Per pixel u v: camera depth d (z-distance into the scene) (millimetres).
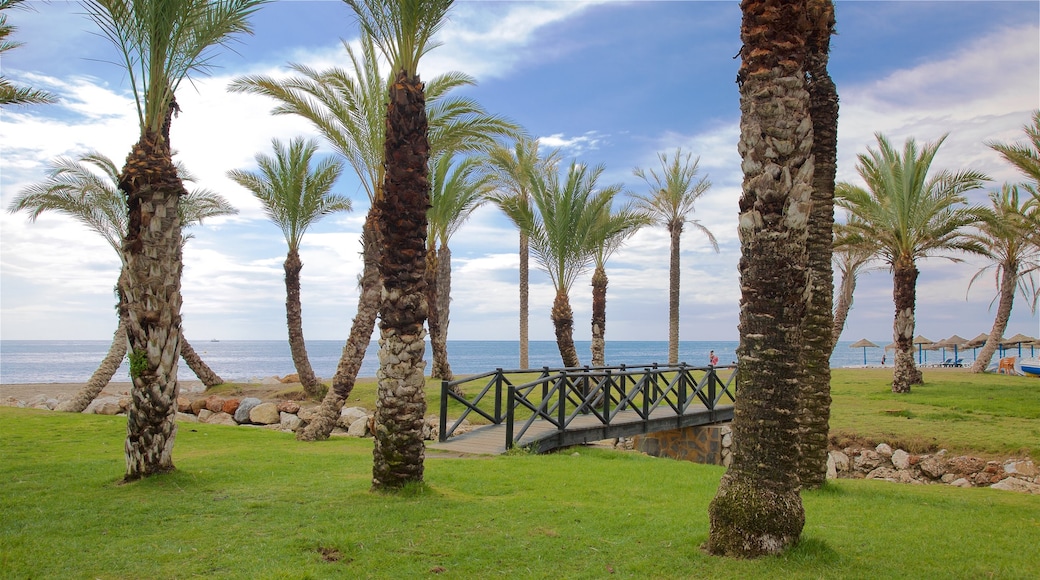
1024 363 34625
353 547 5738
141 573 5102
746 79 5715
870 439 16062
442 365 24625
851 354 138375
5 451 11430
